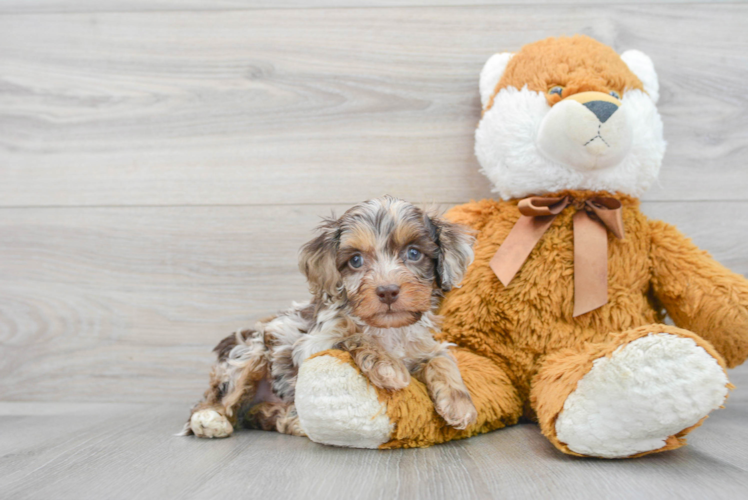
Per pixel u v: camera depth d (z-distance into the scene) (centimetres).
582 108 70
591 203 74
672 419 59
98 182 89
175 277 88
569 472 59
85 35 89
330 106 88
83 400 88
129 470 61
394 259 66
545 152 73
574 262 72
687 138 85
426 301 65
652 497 55
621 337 61
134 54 89
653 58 85
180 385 88
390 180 87
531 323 72
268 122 88
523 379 73
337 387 62
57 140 89
